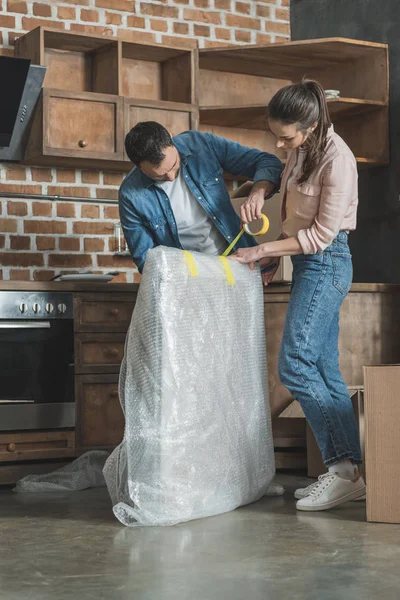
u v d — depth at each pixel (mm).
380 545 2525
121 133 4449
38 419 3973
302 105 2924
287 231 3191
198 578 2197
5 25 4512
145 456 2898
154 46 4586
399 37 4656
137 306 2975
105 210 4727
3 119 4258
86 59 4695
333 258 3109
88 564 2355
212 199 3361
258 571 2254
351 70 4914
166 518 2871
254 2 5172
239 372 3213
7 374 3924
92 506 3316
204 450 3010
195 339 3018
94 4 4746
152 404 2914
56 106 4301
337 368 3268
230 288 3172
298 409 3936
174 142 3354
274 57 4848
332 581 2148
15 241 4500
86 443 4070
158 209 3346
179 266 2982
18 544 2627
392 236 4684
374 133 4773
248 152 3426
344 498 3115
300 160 3109
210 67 5008
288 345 3117
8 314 3910
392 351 4332
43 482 3773
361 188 4883
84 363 4082
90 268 4672
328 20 5098
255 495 3270
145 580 2184
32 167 4551
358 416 3643
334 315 3180
